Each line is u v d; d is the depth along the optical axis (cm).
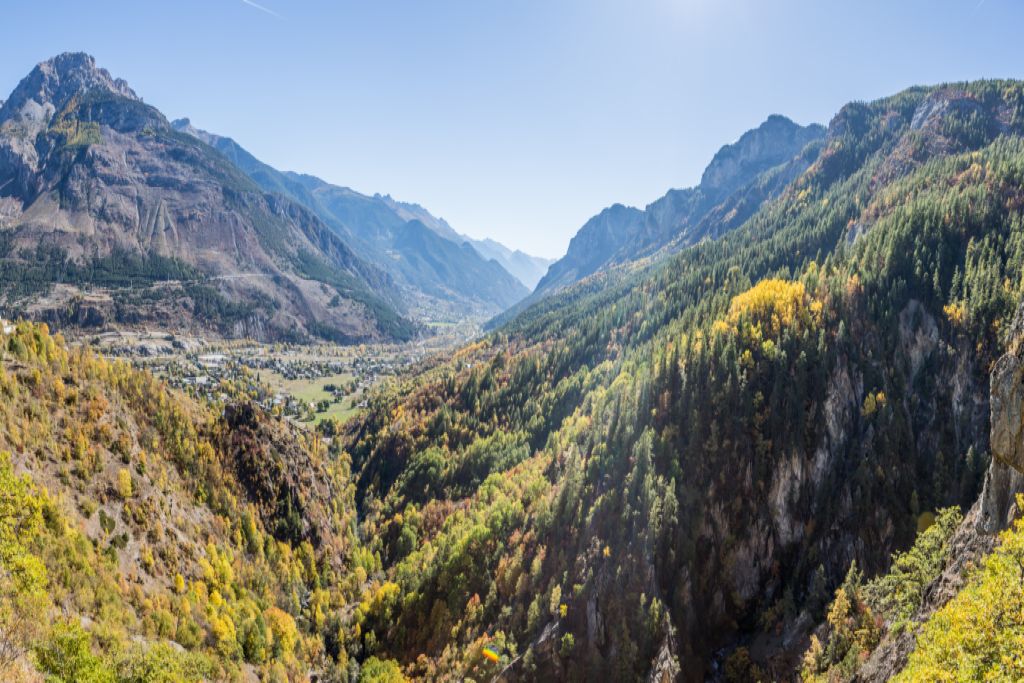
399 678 12031
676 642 11612
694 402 15712
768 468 14725
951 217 19788
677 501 13562
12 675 5728
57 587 7794
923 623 6462
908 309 17138
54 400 11712
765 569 14025
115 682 6906
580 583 12512
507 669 11675
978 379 15312
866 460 14388
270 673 10894
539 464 19025
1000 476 5938
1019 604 4084
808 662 9950
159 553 10988
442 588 14275
